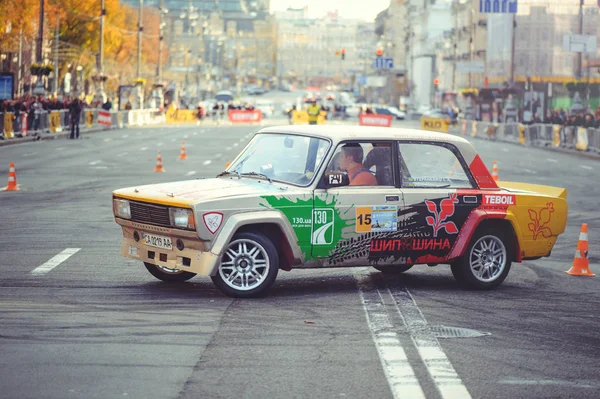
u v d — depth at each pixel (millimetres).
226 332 8734
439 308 10203
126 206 10914
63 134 54531
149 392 6766
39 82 57312
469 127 75750
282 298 10523
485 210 11414
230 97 152125
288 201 10461
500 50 89875
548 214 11789
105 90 101438
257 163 11188
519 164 38625
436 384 7113
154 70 140500
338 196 10688
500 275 11602
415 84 152125
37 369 7320
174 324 9031
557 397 6898
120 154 38781
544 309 10344
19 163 32594
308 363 7668
